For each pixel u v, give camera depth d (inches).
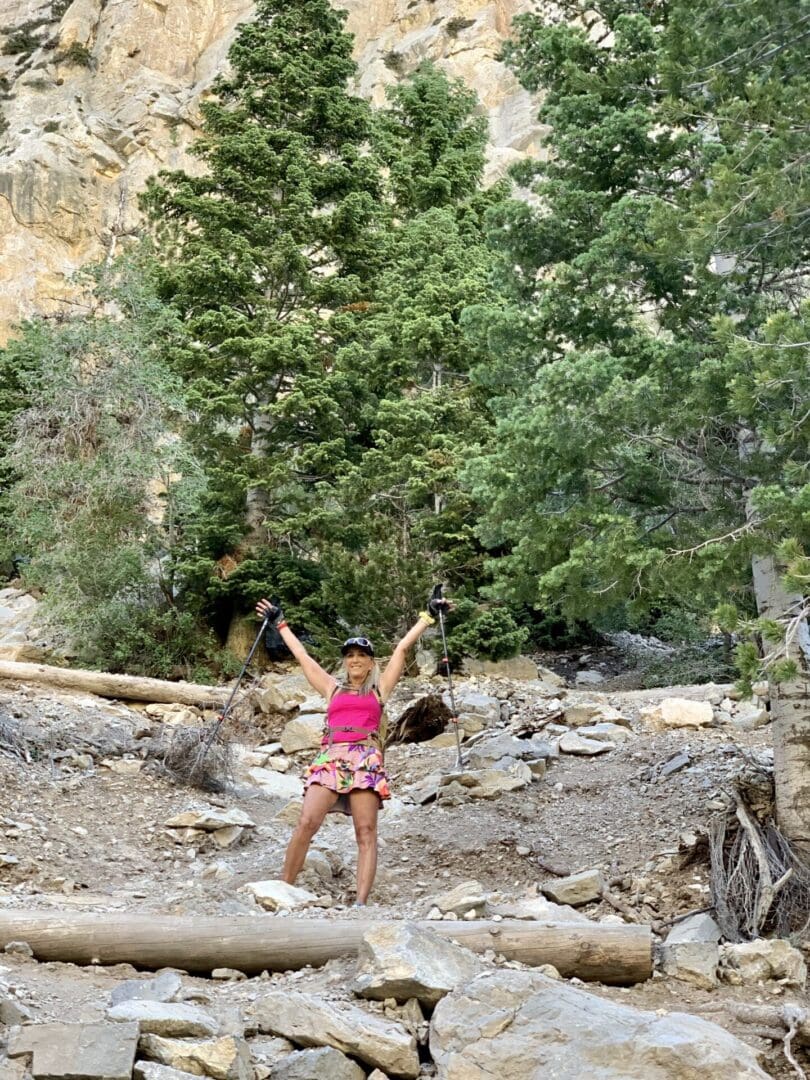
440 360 686.5
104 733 441.4
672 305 344.5
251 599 669.9
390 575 606.2
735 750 414.3
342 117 833.5
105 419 647.8
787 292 337.7
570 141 371.6
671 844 325.4
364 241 799.7
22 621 720.3
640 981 222.1
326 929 220.8
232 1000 199.8
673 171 366.3
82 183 1694.1
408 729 498.9
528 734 481.7
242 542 708.0
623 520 287.6
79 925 218.7
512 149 1556.3
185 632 662.5
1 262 1620.3
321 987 205.2
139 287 704.4
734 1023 206.8
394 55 1814.7
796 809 290.0
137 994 193.6
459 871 323.9
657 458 315.6
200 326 717.9
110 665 642.2
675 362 310.8
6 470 850.1
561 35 391.5
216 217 751.7
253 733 514.3
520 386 370.9
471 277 687.7
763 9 303.0
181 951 216.7
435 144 889.5
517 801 386.6
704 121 338.3
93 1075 162.2
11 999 182.4
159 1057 171.2
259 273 758.5
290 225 761.6
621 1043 176.7
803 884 277.0
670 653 708.7
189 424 705.0
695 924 266.5
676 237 294.0
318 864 312.0
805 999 223.0
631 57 386.3
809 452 274.5
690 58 323.0
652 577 279.0
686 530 304.3
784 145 282.4
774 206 280.7
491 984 193.9
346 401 717.9
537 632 784.3
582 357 298.7
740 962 232.2
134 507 676.1
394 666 278.2
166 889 297.6
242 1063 172.1
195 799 394.9
